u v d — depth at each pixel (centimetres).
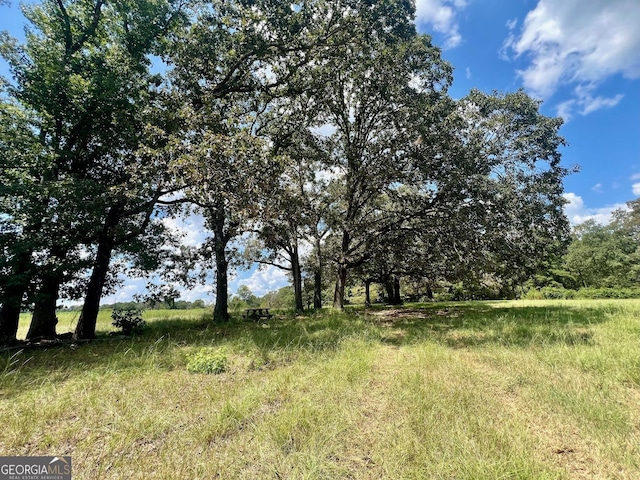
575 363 530
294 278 2166
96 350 770
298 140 1432
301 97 1361
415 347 686
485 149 1425
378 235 1537
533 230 1465
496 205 1271
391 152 1368
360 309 1958
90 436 322
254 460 279
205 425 339
